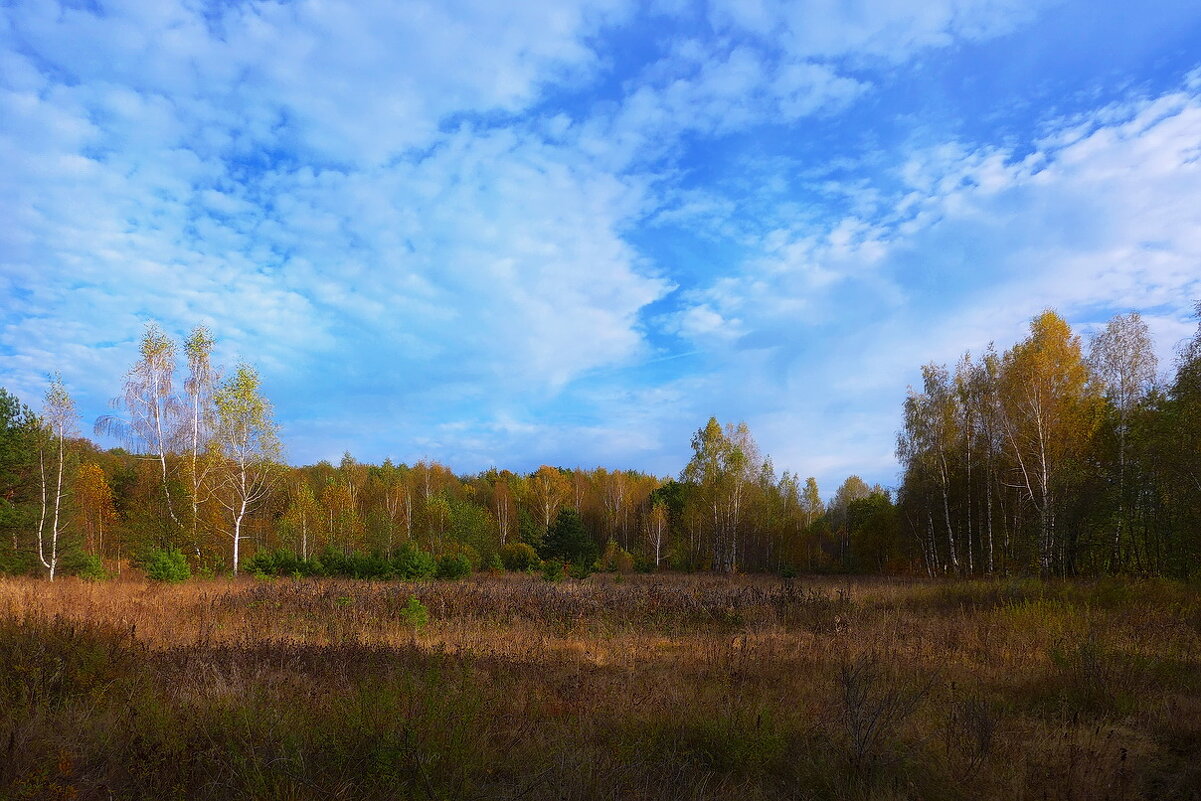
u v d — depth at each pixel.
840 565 49.50
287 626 11.59
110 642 6.78
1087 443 28.19
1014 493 32.50
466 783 4.04
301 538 35.84
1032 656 8.35
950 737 4.99
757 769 4.66
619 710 5.77
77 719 4.96
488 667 7.45
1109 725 5.89
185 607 12.61
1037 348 29.16
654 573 39.31
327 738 4.58
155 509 27.89
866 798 4.22
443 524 42.38
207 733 4.60
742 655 8.30
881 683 6.81
